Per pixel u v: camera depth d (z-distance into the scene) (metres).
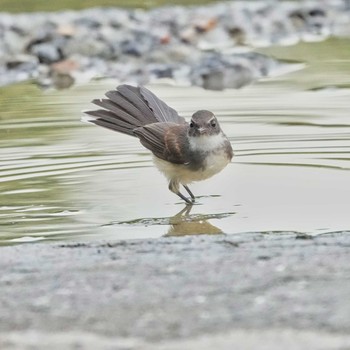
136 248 9.54
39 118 17.41
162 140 13.47
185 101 18.56
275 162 14.24
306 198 12.54
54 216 12.03
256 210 12.12
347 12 27.61
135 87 14.84
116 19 25.52
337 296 7.81
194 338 7.09
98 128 16.67
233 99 18.59
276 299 7.80
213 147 13.25
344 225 11.28
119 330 7.30
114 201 12.71
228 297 7.88
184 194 13.26
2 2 28.41
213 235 10.16
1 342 7.17
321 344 6.89
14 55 23.47
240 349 6.84
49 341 7.15
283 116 16.97
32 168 14.23
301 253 9.09
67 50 23.33
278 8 27.52
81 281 8.46
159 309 7.70
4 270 8.88
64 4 28.17
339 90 18.97
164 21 25.77
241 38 25.62
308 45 24.28
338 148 14.80
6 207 12.43
